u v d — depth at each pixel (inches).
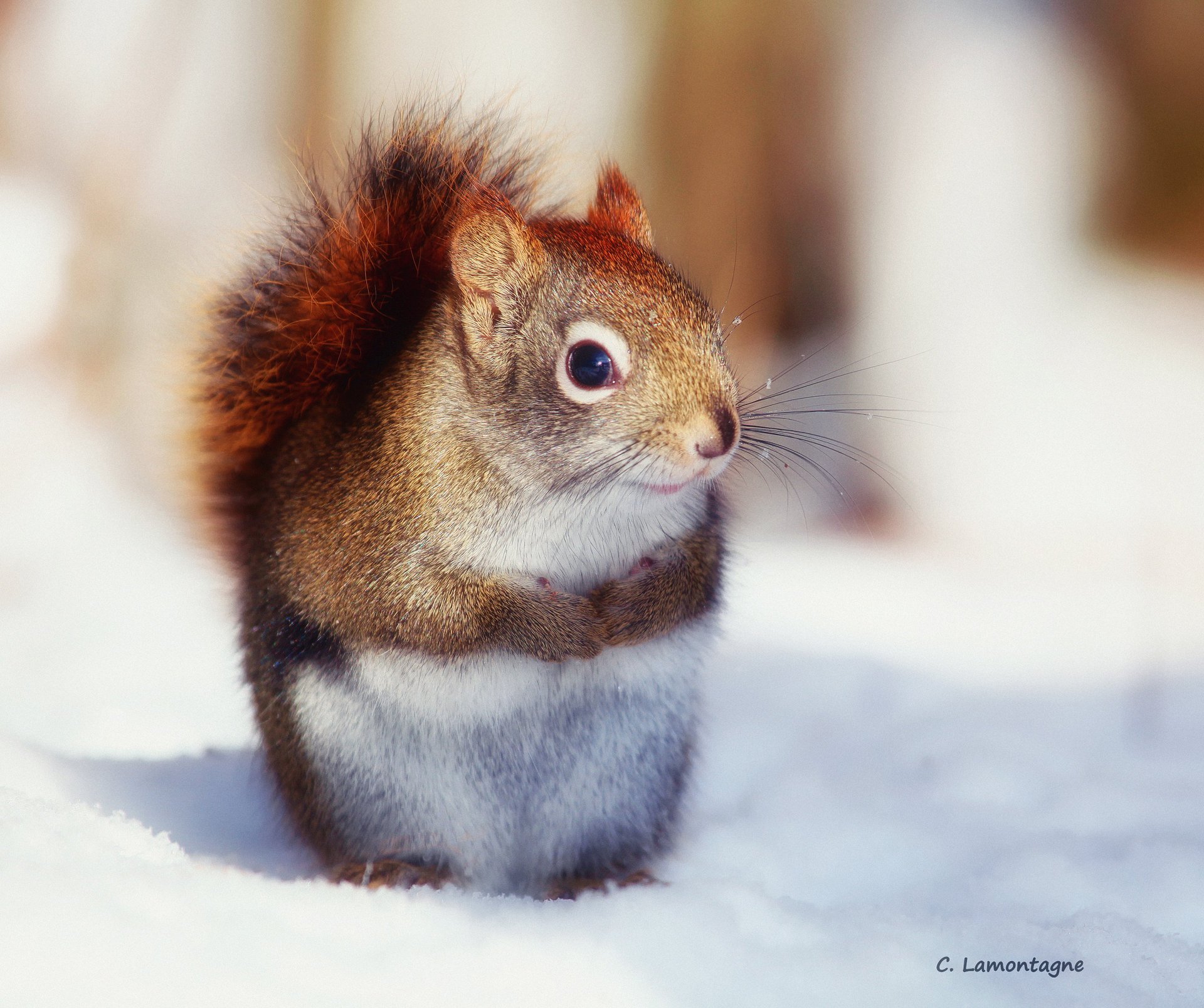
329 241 104.1
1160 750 107.5
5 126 200.2
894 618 127.9
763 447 104.2
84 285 172.2
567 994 99.5
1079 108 200.5
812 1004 99.7
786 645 114.3
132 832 101.6
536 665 102.6
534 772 102.9
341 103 190.5
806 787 105.7
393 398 103.0
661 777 103.3
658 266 103.1
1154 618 115.1
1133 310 193.0
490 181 104.7
